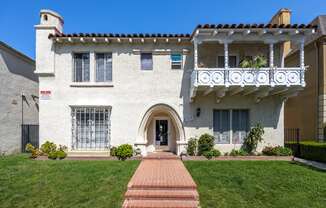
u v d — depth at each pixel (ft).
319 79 58.03
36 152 48.08
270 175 36.27
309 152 50.08
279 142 50.98
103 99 50.21
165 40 49.96
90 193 30.19
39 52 49.98
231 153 48.93
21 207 27.94
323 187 31.94
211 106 50.70
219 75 45.68
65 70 50.19
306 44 61.72
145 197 28.32
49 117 49.90
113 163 43.39
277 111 51.21
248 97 51.11
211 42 48.88
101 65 51.01
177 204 27.37
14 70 57.67
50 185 32.76
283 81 45.75
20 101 59.98
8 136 55.16
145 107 50.39
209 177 34.96
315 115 59.31
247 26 44.50
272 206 27.35
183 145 50.11
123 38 48.80
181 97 50.62
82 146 50.47
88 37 48.47
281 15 58.39
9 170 39.29
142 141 49.96
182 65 50.75
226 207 27.02
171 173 35.83
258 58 47.37
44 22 50.44
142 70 50.72
